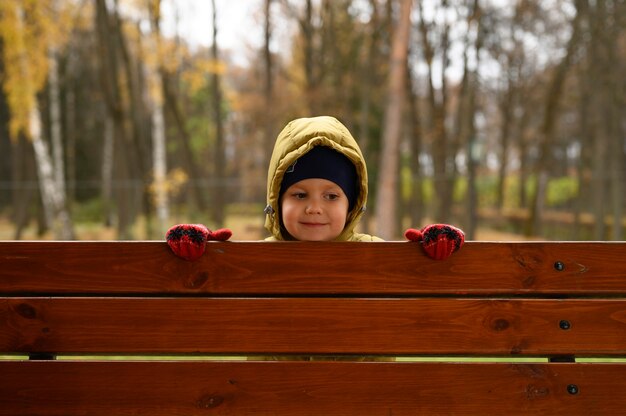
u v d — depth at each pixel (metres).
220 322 1.56
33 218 18.39
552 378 1.55
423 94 15.64
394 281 1.57
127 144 12.29
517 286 1.58
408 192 16.98
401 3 7.29
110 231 15.32
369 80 12.27
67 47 14.77
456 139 14.52
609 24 11.70
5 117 20.36
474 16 12.61
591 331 1.56
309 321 1.56
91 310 1.57
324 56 12.62
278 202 1.78
